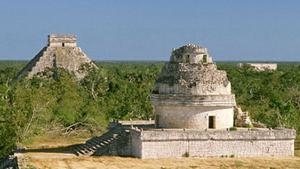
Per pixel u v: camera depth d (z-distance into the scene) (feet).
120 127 176.35
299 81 409.69
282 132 161.07
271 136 160.04
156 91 168.66
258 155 159.33
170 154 153.17
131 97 296.30
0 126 184.24
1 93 232.53
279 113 249.96
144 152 151.33
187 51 165.37
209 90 161.27
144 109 267.80
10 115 194.18
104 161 149.38
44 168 140.05
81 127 242.99
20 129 198.59
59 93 275.59
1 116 191.83
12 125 188.96
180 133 153.38
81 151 163.94
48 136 228.22
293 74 451.94
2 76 446.19
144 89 325.42
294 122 239.50
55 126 234.79
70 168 140.36
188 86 160.56
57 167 141.49
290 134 161.68
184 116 161.17
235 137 157.07
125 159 151.84
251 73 504.84
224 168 142.41
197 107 160.45
